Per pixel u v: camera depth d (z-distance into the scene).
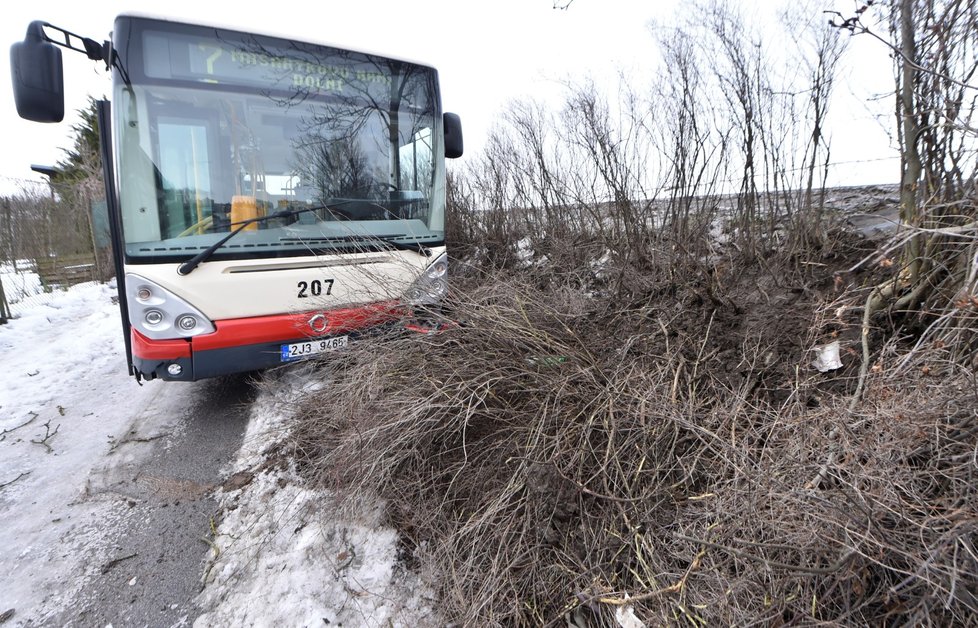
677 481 2.03
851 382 2.16
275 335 3.30
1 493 2.92
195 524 2.55
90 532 2.53
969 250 1.81
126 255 3.03
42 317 8.02
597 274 4.66
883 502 1.39
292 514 2.46
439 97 4.14
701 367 2.60
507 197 6.80
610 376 2.49
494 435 2.43
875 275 2.70
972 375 1.50
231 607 2.01
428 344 2.73
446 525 2.17
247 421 3.60
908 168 2.27
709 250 4.02
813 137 3.66
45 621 2.02
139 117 3.09
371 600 1.99
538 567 1.85
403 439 2.27
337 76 3.71
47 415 4.00
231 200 3.31
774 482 1.59
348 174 3.77
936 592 1.20
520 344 2.61
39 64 2.85
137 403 4.10
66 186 12.12
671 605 1.59
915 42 2.16
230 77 3.34
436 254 3.95
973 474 1.40
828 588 1.41
